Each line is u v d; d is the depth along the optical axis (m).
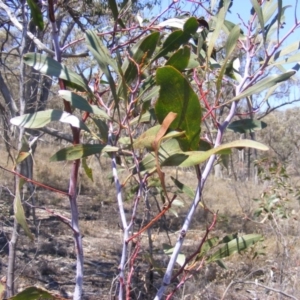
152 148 1.27
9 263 4.21
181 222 8.09
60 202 11.48
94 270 6.68
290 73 1.42
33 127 1.37
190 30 1.53
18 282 5.84
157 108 1.26
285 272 4.79
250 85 1.56
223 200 10.88
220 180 12.41
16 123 1.38
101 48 1.41
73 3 3.79
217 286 4.74
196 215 8.44
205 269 4.82
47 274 6.43
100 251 7.43
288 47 1.58
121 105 1.69
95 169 11.45
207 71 1.56
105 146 1.40
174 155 1.26
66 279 6.41
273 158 6.32
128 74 1.51
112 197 11.00
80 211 10.28
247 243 1.65
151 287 4.39
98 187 11.32
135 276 4.04
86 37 1.40
